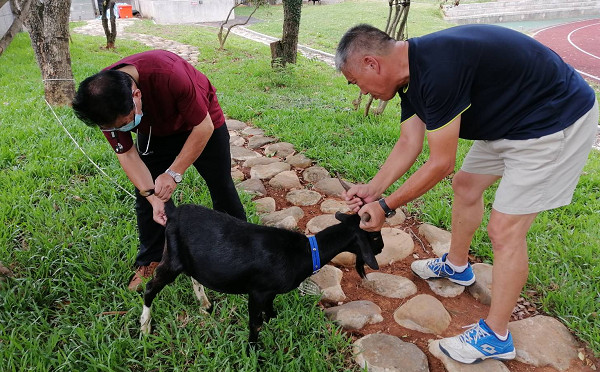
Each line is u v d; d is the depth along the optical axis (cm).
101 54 1120
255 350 247
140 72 228
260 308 237
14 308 263
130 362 238
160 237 305
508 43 197
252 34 1805
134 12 2439
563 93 203
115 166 440
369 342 253
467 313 285
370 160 481
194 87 238
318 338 257
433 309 276
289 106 696
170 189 247
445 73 189
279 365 240
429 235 359
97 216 353
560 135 202
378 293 300
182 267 245
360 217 245
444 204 396
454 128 198
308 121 611
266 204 402
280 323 260
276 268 231
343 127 594
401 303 292
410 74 199
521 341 255
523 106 204
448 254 299
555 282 299
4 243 314
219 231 240
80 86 200
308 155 501
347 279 315
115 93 198
